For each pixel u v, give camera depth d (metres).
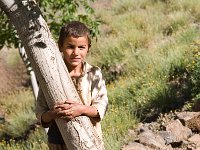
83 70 2.47
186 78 8.34
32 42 2.30
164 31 13.27
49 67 2.28
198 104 6.77
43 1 6.38
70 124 2.27
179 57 9.56
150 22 14.02
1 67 14.31
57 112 2.25
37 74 2.32
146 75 9.51
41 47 2.30
